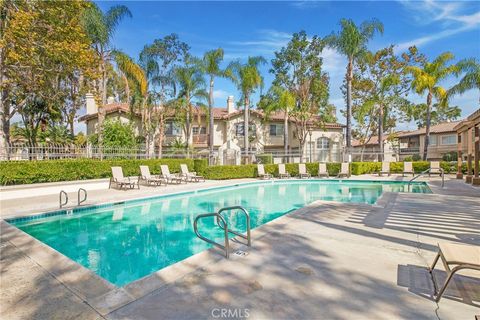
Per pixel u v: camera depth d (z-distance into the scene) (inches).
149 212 389.7
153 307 115.1
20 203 372.8
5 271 153.3
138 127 1041.5
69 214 337.7
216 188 589.0
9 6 546.0
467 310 112.2
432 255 171.9
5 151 498.3
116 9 763.4
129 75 861.2
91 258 226.8
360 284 134.1
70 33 594.2
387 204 336.5
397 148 1285.7
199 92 985.5
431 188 494.3
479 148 537.6
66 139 804.0
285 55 1063.0
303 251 179.2
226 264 158.2
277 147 1228.5
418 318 107.1
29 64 569.3
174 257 228.7
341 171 804.6
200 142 1175.6
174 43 973.2
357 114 1043.9
